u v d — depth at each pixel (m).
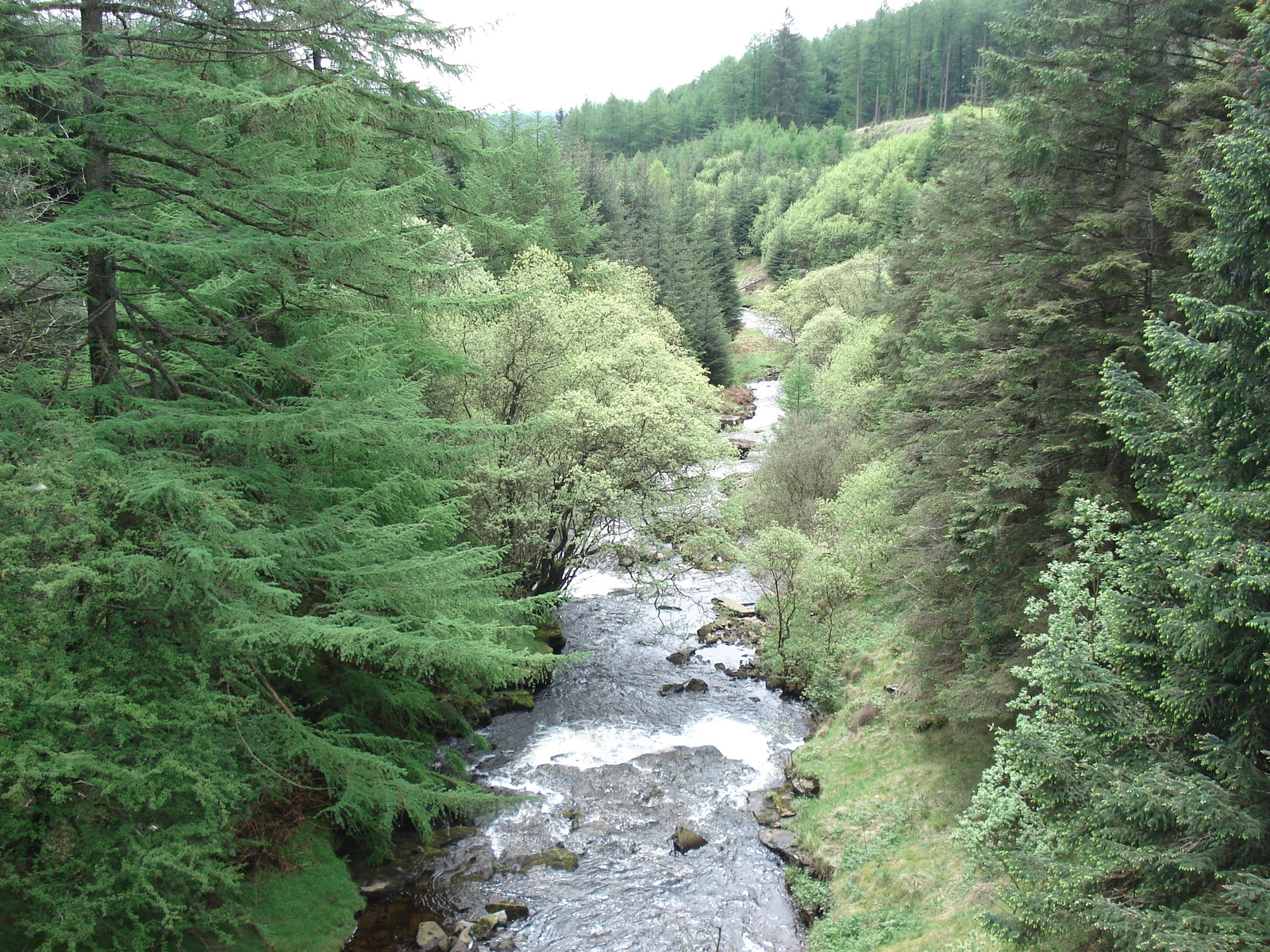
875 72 122.44
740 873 12.20
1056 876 6.35
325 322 10.98
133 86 8.09
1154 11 11.57
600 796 14.16
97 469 7.93
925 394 14.77
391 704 13.66
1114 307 11.52
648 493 19.61
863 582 20.61
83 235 8.46
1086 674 6.77
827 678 17.75
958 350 15.00
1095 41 11.81
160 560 7.76
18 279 9.45
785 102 127.12
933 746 13.89
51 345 9.66
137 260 9.30
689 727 16.64
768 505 25.25
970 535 11.72
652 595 22.44
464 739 15.87
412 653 9.33
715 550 21.02
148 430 8.66
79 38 8.91
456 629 10.19
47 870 7.39
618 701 17.64
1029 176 12.84
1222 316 5.65
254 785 10.27
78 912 7.29
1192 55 11.43
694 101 140.25
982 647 12.19
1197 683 6.14
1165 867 5.80
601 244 46.06
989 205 13.55
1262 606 5.54
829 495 24.89
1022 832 8.46
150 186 9.30
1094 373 11.16
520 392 19.84
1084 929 7.15
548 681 18.42
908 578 14.19
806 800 13.77
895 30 120.06
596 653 19.94
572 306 21.52
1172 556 6.67
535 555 19.69
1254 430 5.88
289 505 10.33
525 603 11.58
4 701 6.62
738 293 67.81
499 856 12.49
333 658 12.87
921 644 14.84
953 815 11.98
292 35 9.37
